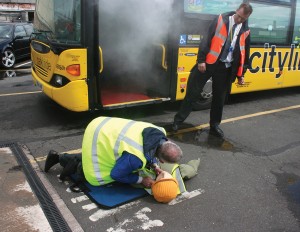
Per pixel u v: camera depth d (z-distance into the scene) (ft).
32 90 23.72
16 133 15.39
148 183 10.34
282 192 11.43
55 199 10.14
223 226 9.41
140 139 9.70
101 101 15.89
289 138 16.61
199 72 15.23
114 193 10.48
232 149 14.82
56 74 15.64
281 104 23.18
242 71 15.42
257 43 21.16
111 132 10.01
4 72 31.73
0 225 8.68
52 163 11.50
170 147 9.52
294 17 22.79
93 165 10.15
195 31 18.06
